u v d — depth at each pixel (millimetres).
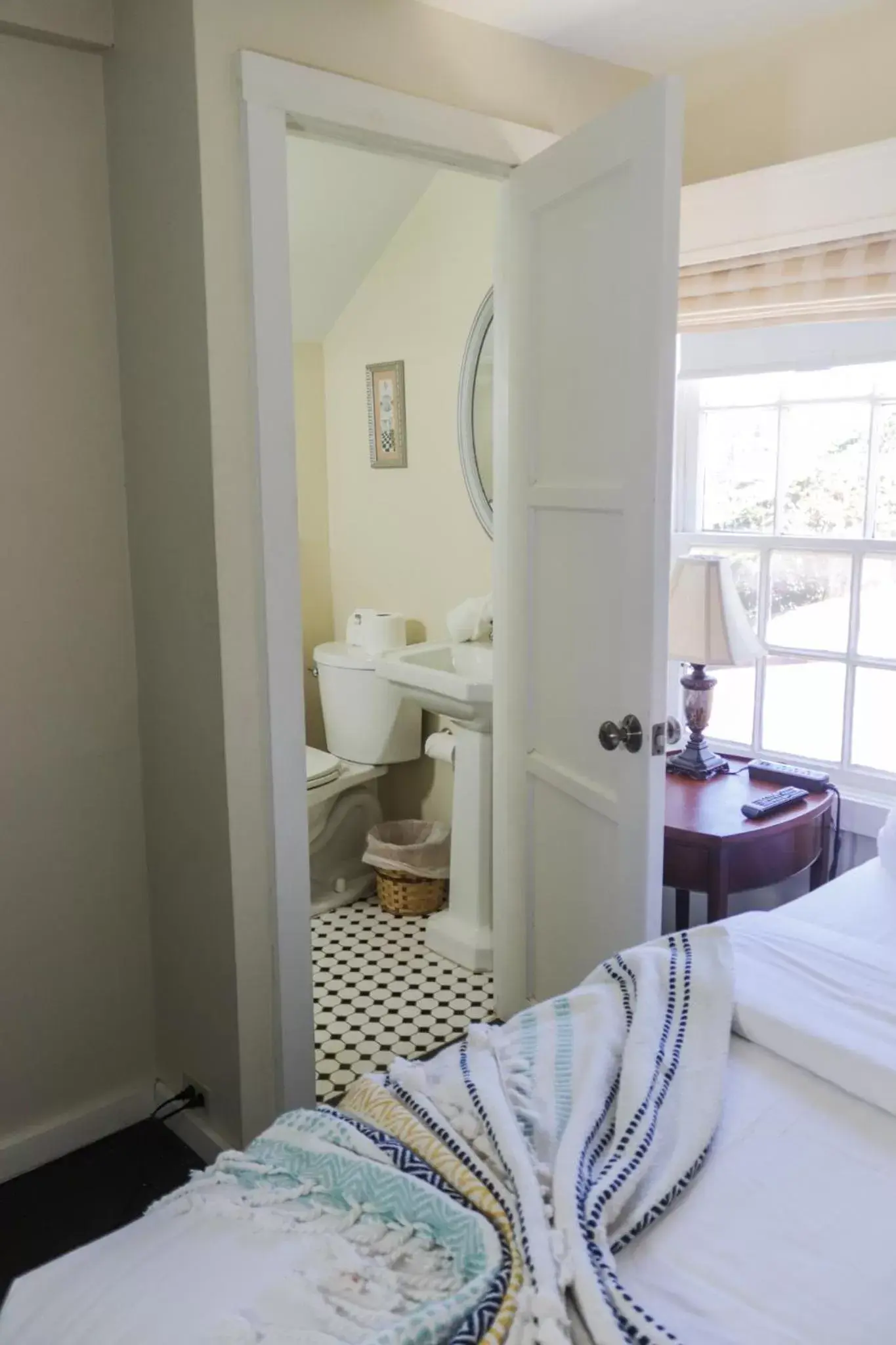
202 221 1792
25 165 1956
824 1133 1279
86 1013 2236
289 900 2037
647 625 1892
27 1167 2164
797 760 2836
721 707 2979
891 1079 1307
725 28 2211
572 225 2035
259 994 2059
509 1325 939
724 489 2889
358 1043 2621
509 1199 1110
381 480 3459
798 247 2344
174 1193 1259
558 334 2115
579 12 2102
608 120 1873
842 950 1630
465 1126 1248
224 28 1773
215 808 2002
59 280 2021
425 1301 1000
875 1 2102
